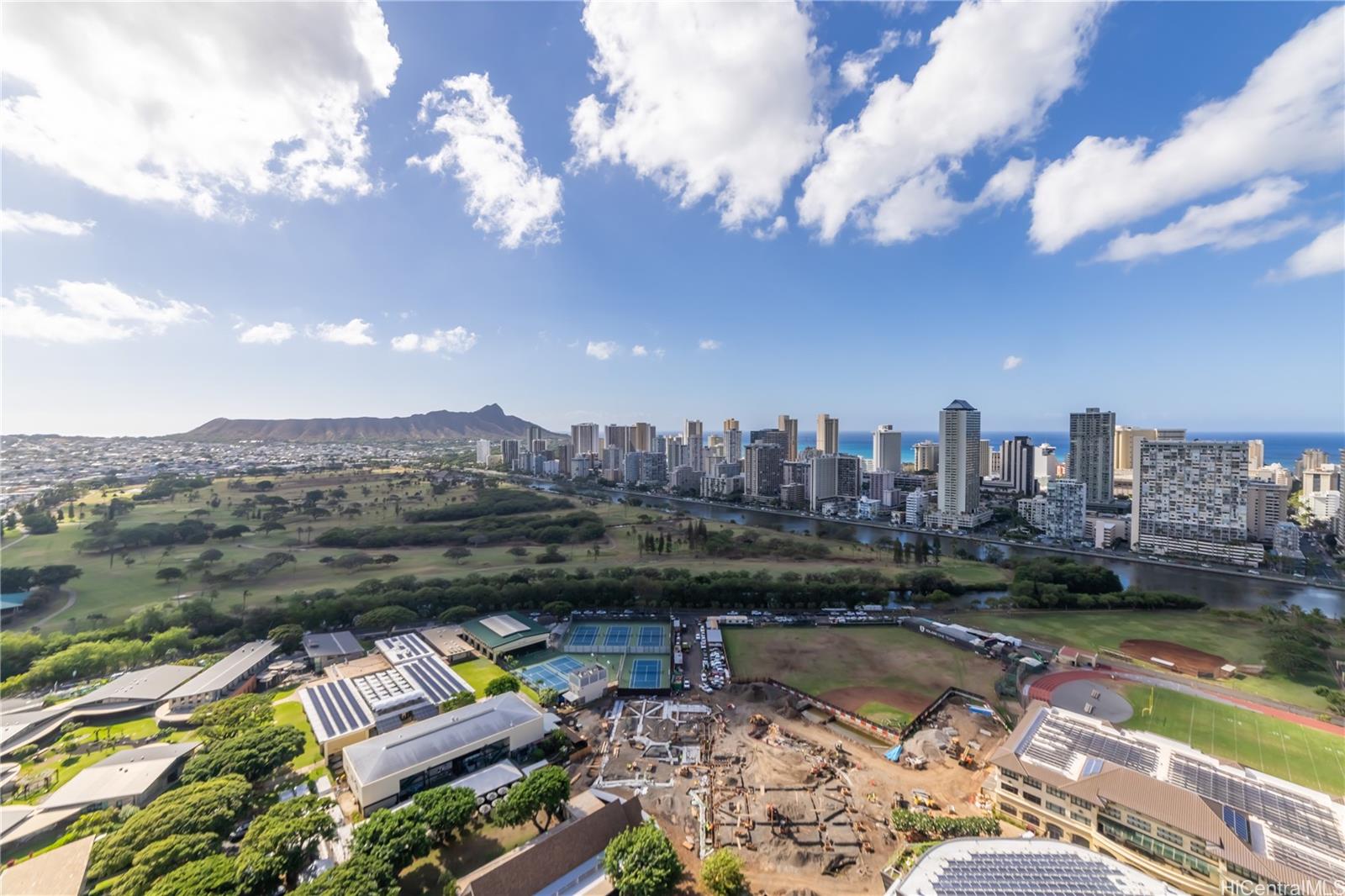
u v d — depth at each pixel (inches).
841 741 4722.0
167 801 3356.3
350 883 2694.4
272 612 7190.0
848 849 3437.5
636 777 4173.2
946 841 3038.9
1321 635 6825.8
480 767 4158.5
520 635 6756.9
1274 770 4306.1
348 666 5954.7
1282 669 5999.0
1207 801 3221.0
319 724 4635.8
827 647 6771.7
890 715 5078.7
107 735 4827.8
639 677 5935.0
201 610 7116.1
